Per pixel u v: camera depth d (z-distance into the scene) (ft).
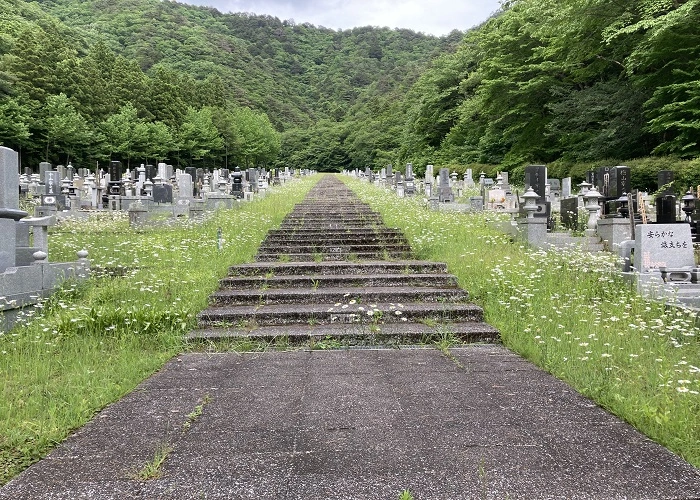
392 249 33.12
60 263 22.93
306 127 322.96
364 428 10.70
